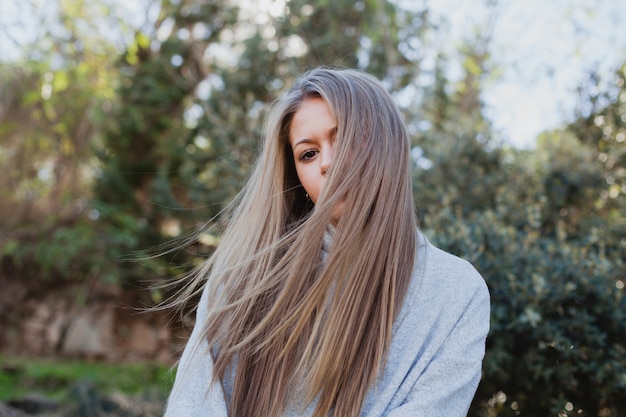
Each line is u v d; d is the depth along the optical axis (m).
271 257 1.20
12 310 6.44
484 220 2.28
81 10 5.82
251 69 4.87
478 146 3.07
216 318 1.18
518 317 1.90
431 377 1.07
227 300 1.20
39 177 6.71
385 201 1.13
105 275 5.63
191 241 1.86
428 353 1.09
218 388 1.11
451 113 4.07
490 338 1.95
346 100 1.16
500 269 1.99
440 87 4.38
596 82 2.87
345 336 1.08
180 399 1.11
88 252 5.76
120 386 5.07
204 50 5.91
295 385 1.11
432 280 1.16
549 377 1.86
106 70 6.18
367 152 1.13
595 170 2.73
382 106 1.19
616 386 1.77
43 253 5.88
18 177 6.57
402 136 1.19
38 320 6.51
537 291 1.86
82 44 6.00
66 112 6.27
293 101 1.22
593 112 2.87
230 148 4.51
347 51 4.73
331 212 1.11
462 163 3.04
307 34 4.84
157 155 6.09
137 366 5.80
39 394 4.87
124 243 5.46
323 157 1.16
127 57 5.99
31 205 6.53
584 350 1.83
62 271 6.05
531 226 2.42
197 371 1.13
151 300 4.73
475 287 1.15
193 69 5.88
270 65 4.90
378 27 4.65
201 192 4.75
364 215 1.11
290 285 1.13
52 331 6.47
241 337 1.16
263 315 1.17
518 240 2.22
